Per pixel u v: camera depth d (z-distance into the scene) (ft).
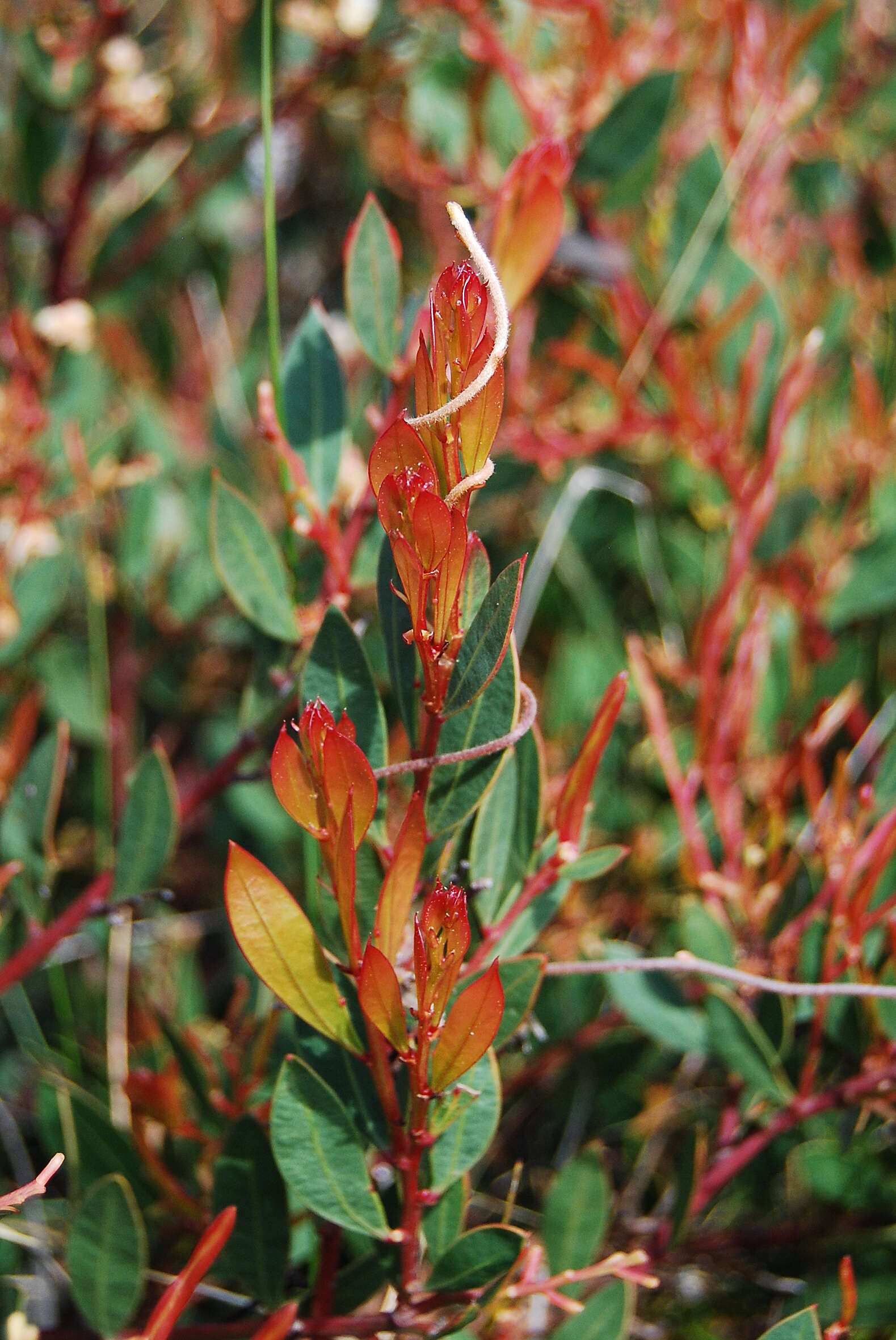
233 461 2.65
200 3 2.82
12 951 2.04
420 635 1.38
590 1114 2.10
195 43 2.84
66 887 2.43
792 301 2.64
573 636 2.43
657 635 2.51
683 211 2.30
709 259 2.29
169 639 2.62
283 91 2.57
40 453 2.23
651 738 2.22
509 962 1.52
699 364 2.21
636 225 2.55
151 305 2.92
